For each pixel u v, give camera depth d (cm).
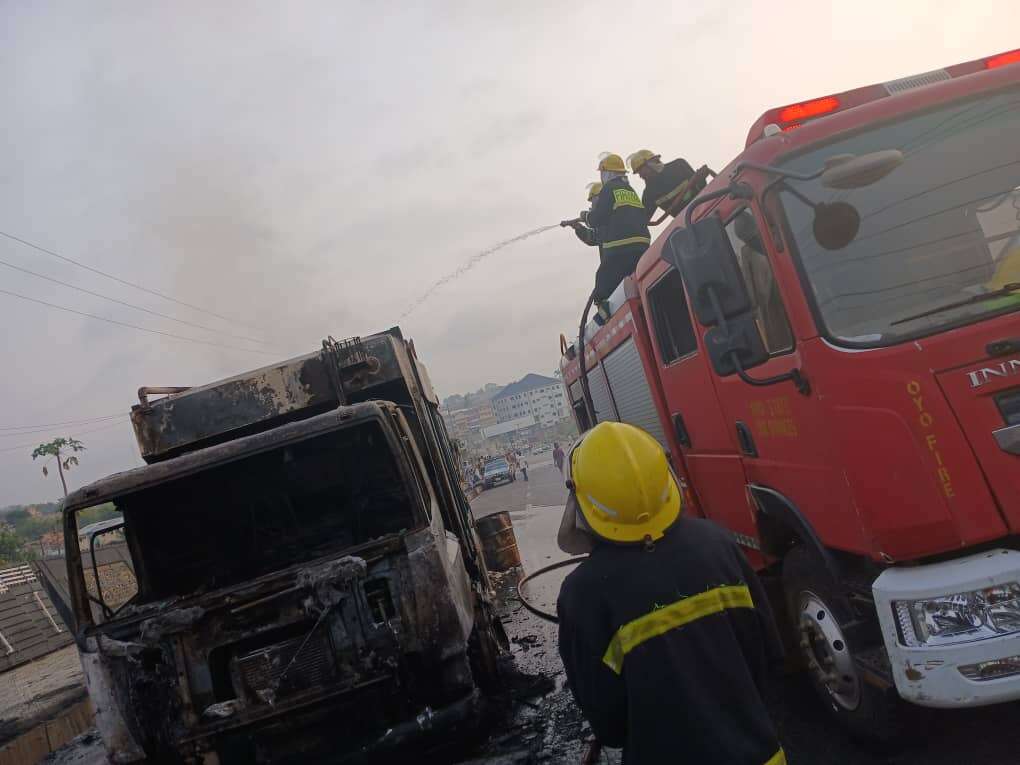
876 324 303
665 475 195
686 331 478
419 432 622
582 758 427
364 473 534
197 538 524
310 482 528
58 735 839
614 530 188
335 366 575
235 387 577
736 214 365
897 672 287
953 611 274
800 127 335
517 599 965
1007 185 315
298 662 410
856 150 327
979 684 268
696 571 183
